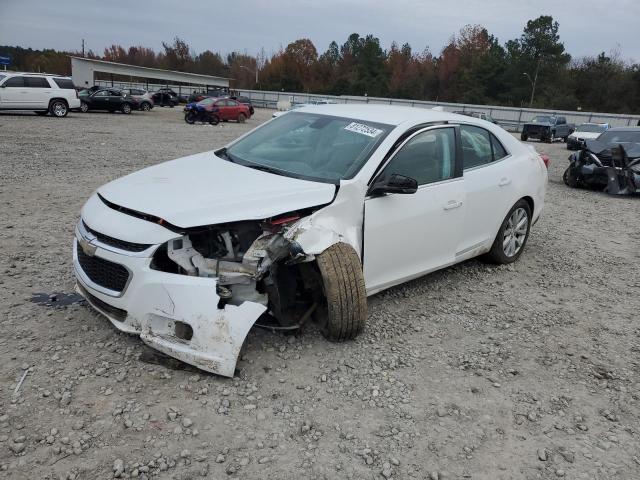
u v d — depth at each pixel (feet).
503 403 10.68
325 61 358.84
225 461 8.49
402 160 13.65
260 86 342.85
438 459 8.94
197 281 10.21
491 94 290.56
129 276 10.49
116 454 8.43
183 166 13.71
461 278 17.65
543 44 284.00
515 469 8.84
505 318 14.78
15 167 33.37
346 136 13.97
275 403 10.03
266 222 10.94
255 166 13.51
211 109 103.24
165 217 10.35
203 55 392.68
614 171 37.68
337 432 9.39
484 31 330.75
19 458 8.19
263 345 11.99
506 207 17.54
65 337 11.72
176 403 9.77
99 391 9.92
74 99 85.40
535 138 122.42
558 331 14.23
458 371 11.75
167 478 8.04
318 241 11.21
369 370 11.43
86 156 41.14
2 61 161.27
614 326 14.82
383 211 12.83
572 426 10.12
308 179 12.50
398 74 328.29
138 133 67.72
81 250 11.78
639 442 9.78
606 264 20.61
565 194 37.91
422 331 13.53
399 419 9.89
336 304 11.45
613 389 11.52
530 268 19.33
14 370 10.37
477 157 16.66
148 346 11.09
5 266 15.76
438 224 14.55
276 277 11.30
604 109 257.75
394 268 13.65
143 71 201.05
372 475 8.45
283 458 8.65
